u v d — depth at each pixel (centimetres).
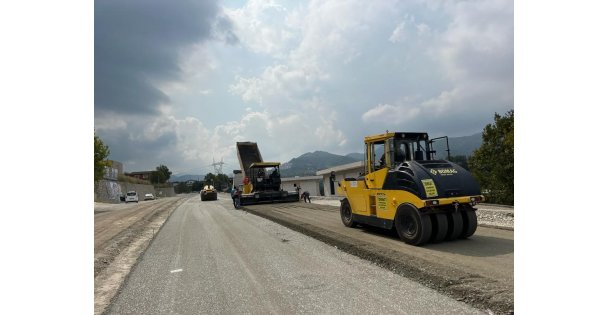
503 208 1670
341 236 970
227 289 595
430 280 582
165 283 645
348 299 524
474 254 757
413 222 878
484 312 462
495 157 2255
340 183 1255
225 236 1128
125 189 6731
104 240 1105
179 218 1814
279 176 2639
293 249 887
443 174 895
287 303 520
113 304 550
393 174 956
